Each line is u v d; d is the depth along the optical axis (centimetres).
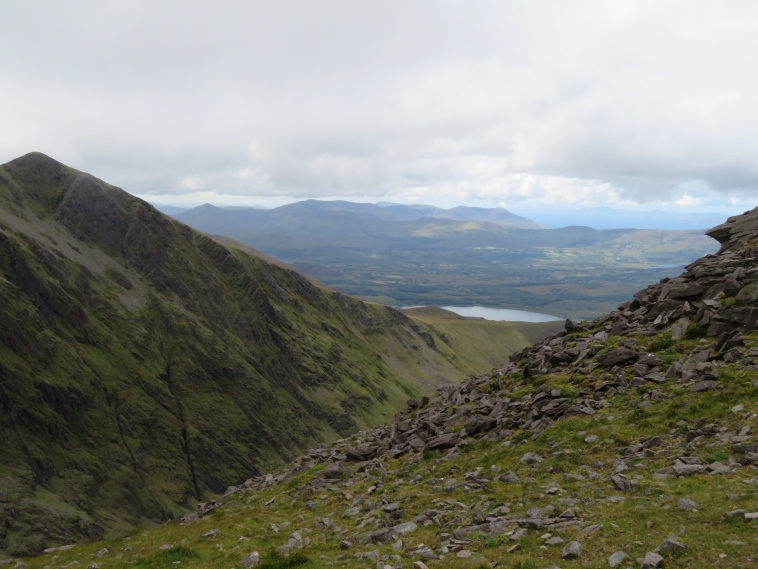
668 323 3775
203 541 2667
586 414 3006
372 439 4612
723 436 2298
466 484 2634
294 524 2733
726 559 1442
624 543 1652
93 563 2548
